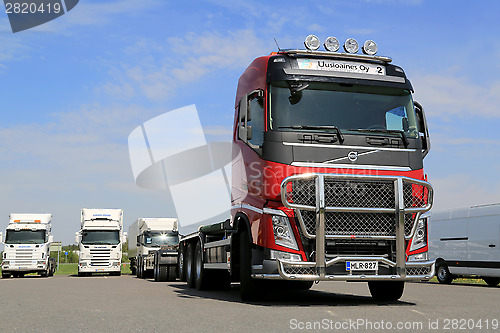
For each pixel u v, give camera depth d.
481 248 21.50
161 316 7.71
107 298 11.53
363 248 9.09
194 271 15.50
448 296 12.57
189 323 6.89
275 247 8.85
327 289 16.03
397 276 9.01
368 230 9.08
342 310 8.43
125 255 42.44
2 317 7.84
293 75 9.47
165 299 11.06
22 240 34.16
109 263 34.84
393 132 9.51
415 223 9.24
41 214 35.03
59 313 8.34
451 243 23.14
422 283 22.89
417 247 9.27
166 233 30.98
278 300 10.70
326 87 9.56
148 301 10.51
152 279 26.72
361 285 19.03
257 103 9.62
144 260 28.36
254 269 9.20
